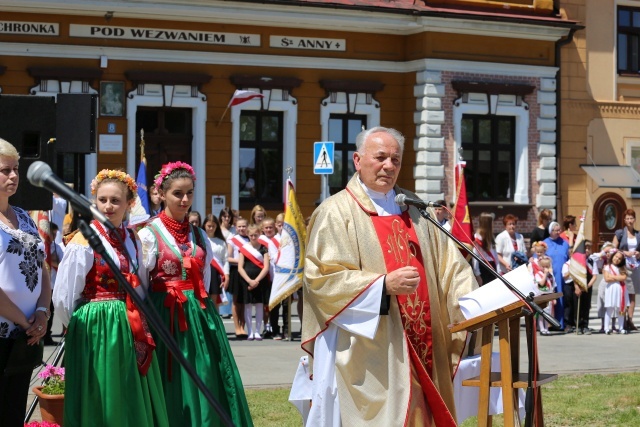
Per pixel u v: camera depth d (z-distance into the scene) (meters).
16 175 6.48
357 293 6.46
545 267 17.78
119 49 23.25
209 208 24.09
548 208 27.03
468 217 15.07
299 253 14.45
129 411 6.61
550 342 16.31
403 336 6.60
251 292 16.22
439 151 25.55
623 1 28.58
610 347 15.62
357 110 25.56
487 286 6.60
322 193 25.23
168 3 23.14
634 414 9.81
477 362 7.50
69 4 22.38
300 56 24.92
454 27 25.61
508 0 26.70
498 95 26.31
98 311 6.66
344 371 6.59
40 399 8.34
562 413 9.91
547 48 27.17
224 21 24.11
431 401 6.62
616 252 17.86
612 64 28.36
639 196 28.53
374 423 6.54
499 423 9.66
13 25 22.47
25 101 8.40
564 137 27.53
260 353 14.45
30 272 6.47
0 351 6.34
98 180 6.89
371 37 25.67
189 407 7.15
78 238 6.75
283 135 25.02
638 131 28.50
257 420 9.44
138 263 6.99
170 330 7.20
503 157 26.84
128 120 23.34
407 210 7.04
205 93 24.08
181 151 24.20
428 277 6.88
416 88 25.67
